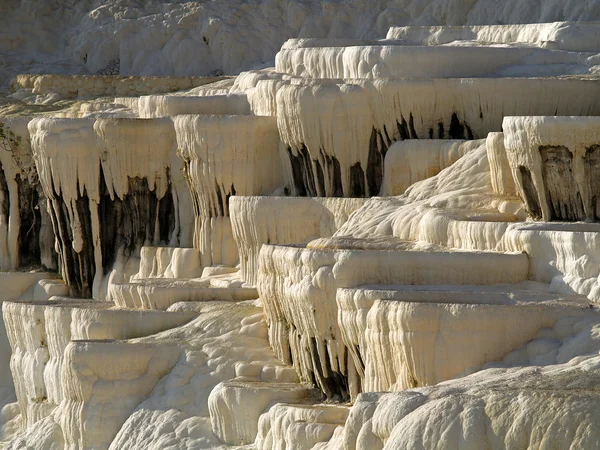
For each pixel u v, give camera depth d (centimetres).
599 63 7550
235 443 6191
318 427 5491
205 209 7956
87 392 6750
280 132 7638
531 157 6147
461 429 4441
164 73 11619
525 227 5772
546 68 7606
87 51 11900
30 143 9062
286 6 11638
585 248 5438
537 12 10769
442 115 7275
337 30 11500
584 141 6044
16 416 8219
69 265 8625
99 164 8456
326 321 5997
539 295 5406
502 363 5138
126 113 9000
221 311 6981
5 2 12306
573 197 6122
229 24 11594
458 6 11138
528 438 4325
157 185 8381
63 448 7012
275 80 7888
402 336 5266
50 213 8644
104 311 7175
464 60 7581
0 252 9119
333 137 7381
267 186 7862
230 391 6184
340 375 6053
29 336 7738
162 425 6462
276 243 7225
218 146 7794
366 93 7325
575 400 4309
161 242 8438
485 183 6619
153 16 11825
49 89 10569
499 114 7175
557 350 5069
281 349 6544
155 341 6825
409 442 4500
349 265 5875
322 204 7125
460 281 5756
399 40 8556
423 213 6412
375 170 7400
